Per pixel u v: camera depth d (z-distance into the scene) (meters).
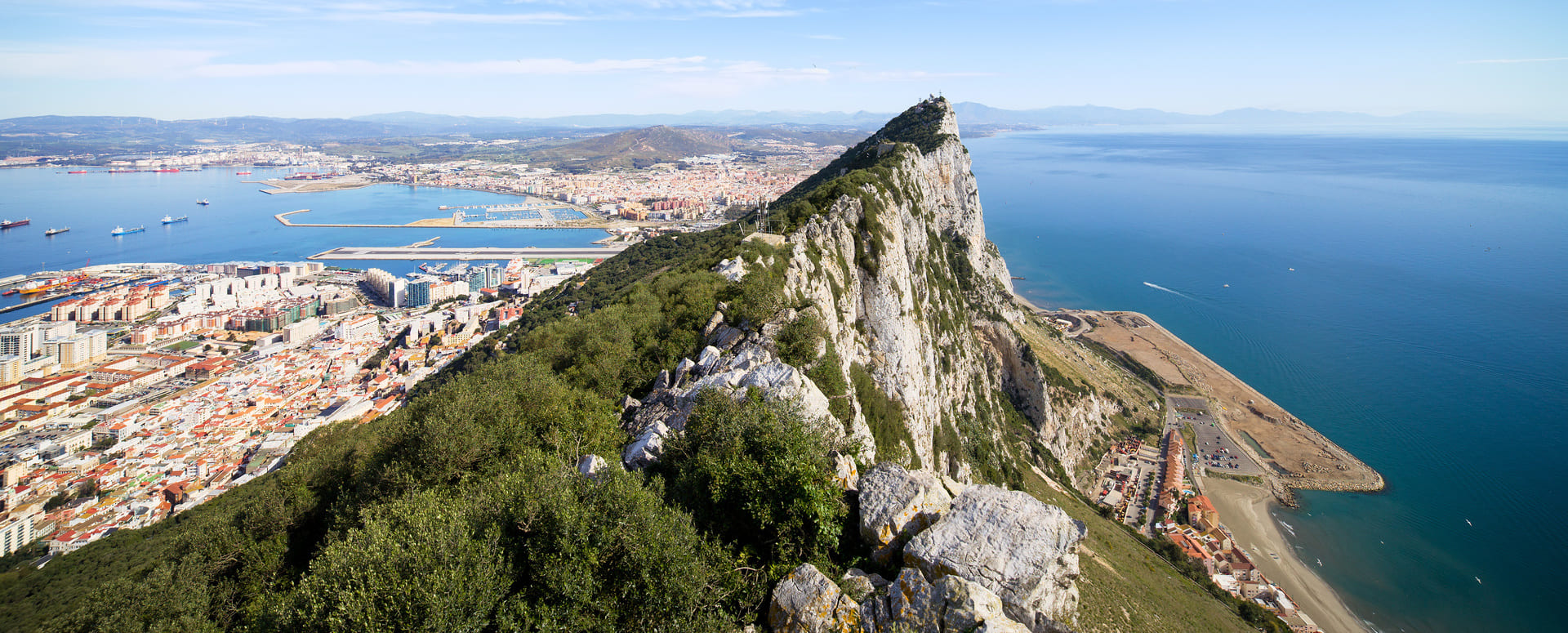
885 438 56.88
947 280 116.12
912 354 80.94
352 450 42.97
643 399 40.03
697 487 23.27
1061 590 19.42
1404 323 192.75
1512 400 145.88
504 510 21.36
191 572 36.56
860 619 18.28
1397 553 99.25
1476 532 104.31
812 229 78.50
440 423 33.34
